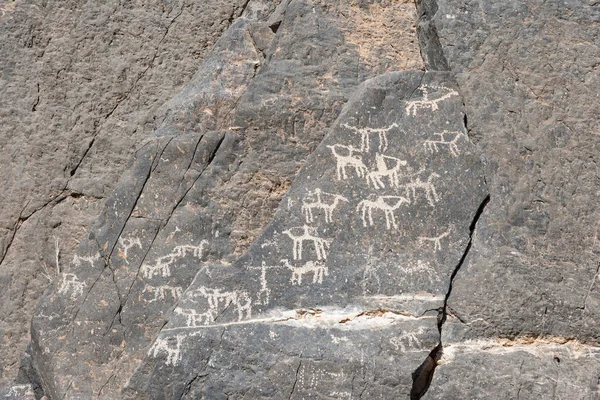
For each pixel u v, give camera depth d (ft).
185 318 16.60
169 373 16.30
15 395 18.37
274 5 20.61
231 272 16.76
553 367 16.26
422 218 16.88
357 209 16.92
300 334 16.26
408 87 17.54
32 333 17.70
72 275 17.62
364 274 16.60
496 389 16.05
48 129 20.30
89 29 20.74
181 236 17.60
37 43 20.65
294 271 16.70
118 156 20.26
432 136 17.26
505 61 17.79
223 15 20.95
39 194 20.04
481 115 17.47
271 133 17.97
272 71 18.17
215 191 17.76
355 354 16.02
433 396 16.06
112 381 17.03
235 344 16.30
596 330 16.55
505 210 16.98
